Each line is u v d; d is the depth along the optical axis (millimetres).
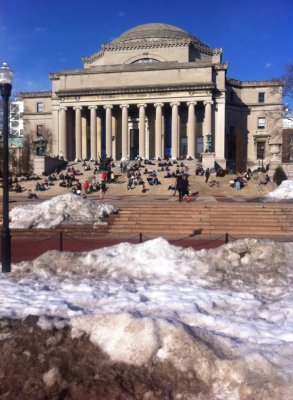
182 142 90938
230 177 57156
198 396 6320
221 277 12414
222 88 85125
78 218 25625
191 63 83750
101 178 57531
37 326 8094
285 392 6156
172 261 13398
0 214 27750
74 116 91938
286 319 8898
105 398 6293
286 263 13414
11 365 7035
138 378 6730
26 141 97500
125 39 97125
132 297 10188
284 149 89438
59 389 6504
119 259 13586
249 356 6930
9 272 13164
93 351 7406
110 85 87125
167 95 84312
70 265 13344
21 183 59219
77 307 9461
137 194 48781
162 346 7297
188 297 10258
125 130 85750
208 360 6918
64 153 88562
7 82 13945
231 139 96375
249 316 9117
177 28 103375
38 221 25250
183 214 26719
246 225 24719
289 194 37750
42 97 100750
